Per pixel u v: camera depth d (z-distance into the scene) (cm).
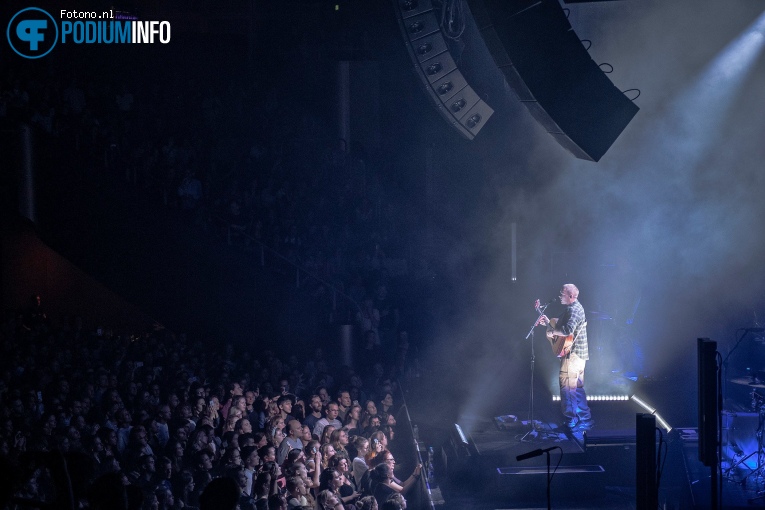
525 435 1309
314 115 2048
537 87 895
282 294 1662
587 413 1316
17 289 1966
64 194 1600
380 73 2000
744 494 1108
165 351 1435
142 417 1011
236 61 2164
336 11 1777
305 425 1118
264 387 1265
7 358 1232
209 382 1320
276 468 891
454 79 1087
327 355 1631
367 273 1817
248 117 2016
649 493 828
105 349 1431
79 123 1742
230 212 1727
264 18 2166
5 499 314
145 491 754
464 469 1266
